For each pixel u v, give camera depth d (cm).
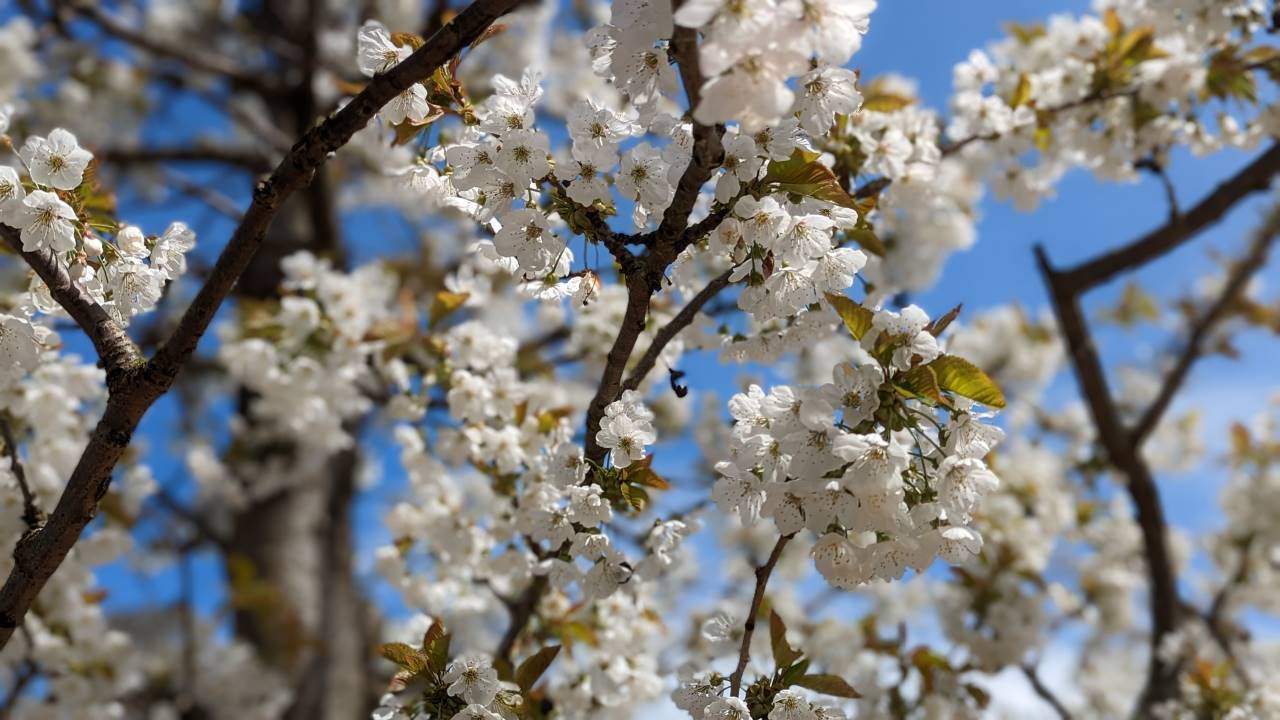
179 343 193
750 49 144
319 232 708
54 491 333
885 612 626
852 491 165
